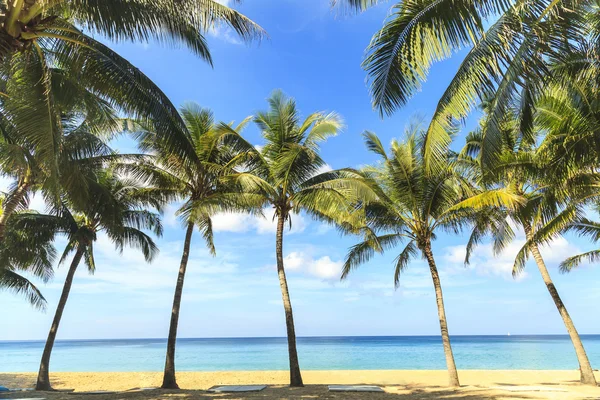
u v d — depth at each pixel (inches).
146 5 265.4
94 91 302.8
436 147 249.1
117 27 266.8
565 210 437.7
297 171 587.8
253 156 581.6
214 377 753.0
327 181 548.7
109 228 511.2
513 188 555.2
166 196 617.0
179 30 294.4
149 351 2488.9
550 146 359.3
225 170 589.6
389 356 1793.8
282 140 579.8
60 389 586.2
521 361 1433.3
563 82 301.9
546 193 411.8
